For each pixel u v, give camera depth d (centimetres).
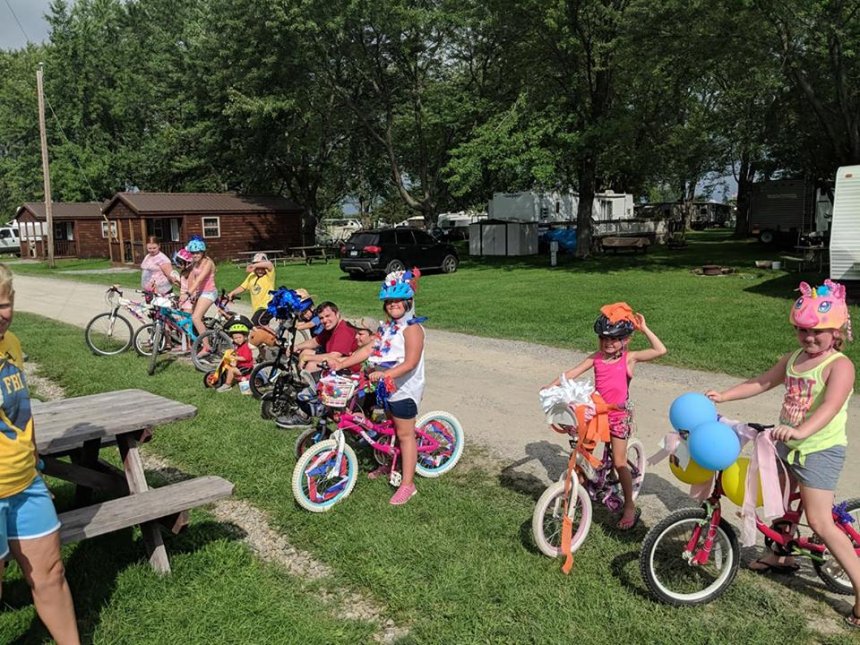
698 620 329
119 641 316
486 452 572
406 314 457
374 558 388
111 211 3144
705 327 1073
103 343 999
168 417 396
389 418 485
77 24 4212
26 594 355
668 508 457
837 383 311
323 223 5369
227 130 3319
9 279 264
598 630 321
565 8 2148
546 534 402
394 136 3388
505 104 2734
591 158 2544
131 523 343
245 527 441
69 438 355
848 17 1698
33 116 4294
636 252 2828
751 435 333
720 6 1862
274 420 647
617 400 404
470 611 336
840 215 1268
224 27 2950
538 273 2134
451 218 5278
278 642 314
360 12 2658
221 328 889
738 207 4016
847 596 354
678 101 2594
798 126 2462
